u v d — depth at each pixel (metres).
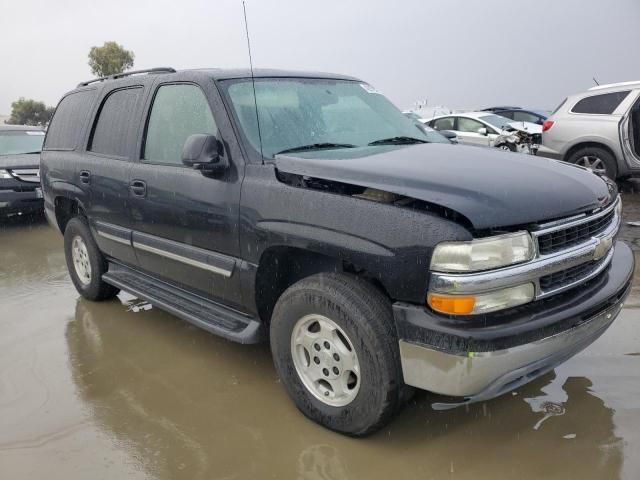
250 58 3.27
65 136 5.20
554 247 2.63
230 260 3.33
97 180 4.47
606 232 2.97
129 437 3.00
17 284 5.90
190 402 3.34
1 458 2.85
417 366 2.53
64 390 3.53
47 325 4.65
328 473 2.64
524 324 2.46
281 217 2.96
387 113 4.19
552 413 3.02
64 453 2.88
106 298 5.18
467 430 2.91
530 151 11.38
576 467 2.59
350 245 2.66
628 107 8.71
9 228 8.96
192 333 4.38
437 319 2.46
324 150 3.41
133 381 3.62
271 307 3.34
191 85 3.74
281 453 2.81
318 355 2.94
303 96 3.82
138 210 4.03
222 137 3.37
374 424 2.72
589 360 3.56
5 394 3.50
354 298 2.67
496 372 2.45
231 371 3.71
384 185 2.67
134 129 4.18
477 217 2.41
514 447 2.76
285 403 3.29
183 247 3.70
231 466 2.73
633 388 3.21
